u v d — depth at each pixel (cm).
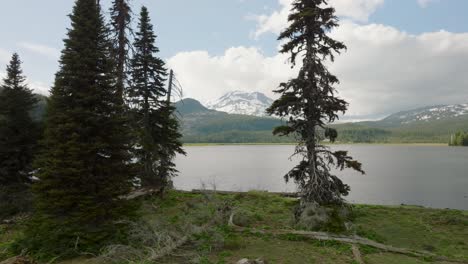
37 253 1077
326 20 1678
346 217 1734
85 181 1173
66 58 1223
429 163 8825
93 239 1117
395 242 1509
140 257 1034
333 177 1792
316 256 1134
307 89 1720
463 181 5256
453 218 1892
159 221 1336
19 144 1936
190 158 10819
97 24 1310
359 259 1096
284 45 1762
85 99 1200
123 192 1249
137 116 2241
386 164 8669
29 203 1773
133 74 2261
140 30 2377
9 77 1984
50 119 1216
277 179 5438
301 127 1808
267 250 1196
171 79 2684
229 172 6512
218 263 1034
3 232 1480
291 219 1672
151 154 2258
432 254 1234
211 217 1535
